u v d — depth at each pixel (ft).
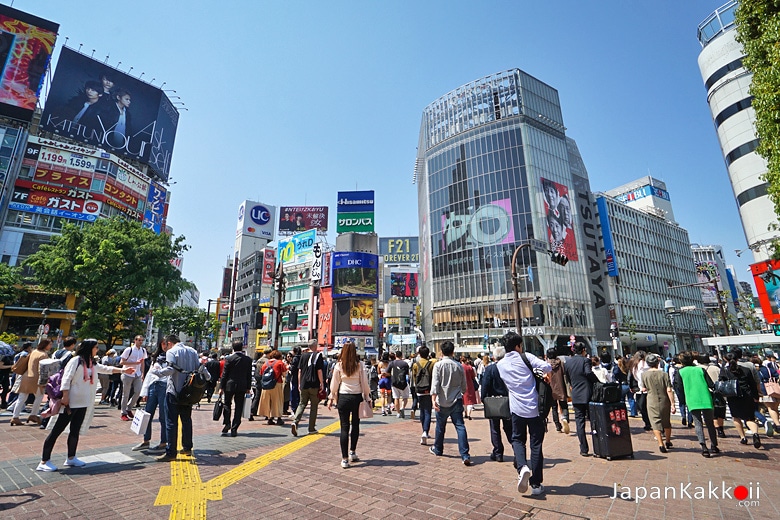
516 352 17.02
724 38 114.62
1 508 13.10
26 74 133.18
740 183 107.65
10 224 121.70
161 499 14.33
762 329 138.92
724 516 13.33
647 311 210.59
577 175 203.72
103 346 109.91
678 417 39.14
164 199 165.89
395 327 216.95
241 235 262.26
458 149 196.75
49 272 79.41
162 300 87.86
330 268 189.26
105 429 28.96
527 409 15.87
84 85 149.69
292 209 253.65
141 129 162.61
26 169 127.13
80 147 136.56
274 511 13.52
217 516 12.98
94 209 134.72
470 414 41.57
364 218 216.13
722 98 113.39
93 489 15.28
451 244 188.96
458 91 206.28
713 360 41.57
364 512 13.51
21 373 30.37
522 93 190.49
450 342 22.71
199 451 22.31
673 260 246.06
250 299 223.30
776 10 33.71
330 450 23.44
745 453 22.93
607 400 22.03
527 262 167.73
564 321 164.55
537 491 15.33
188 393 20.34
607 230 199.93
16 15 134.92
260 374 37.14
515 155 181.68
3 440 24.00
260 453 22.34
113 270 81.35
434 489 16.05
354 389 20.16
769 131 34.35
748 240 106.22
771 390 30.30
